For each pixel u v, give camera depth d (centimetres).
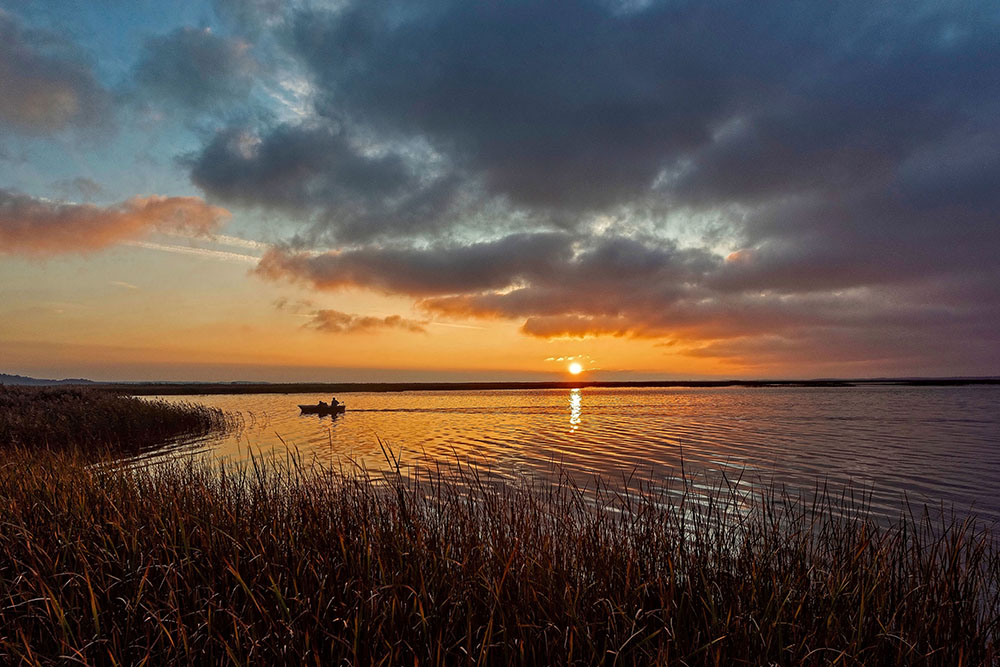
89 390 3209
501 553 520
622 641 413
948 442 2433
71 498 658
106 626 432
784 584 488
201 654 396
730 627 432
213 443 2309
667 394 11712
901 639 416
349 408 5825
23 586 479
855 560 525
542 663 409
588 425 3447
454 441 2514
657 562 531
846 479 1540
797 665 407
